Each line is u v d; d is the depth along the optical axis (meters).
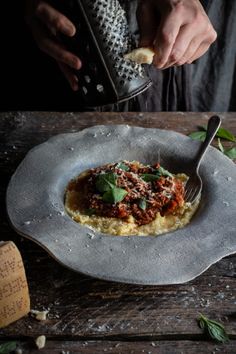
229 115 1.53
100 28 1.18
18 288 0.92
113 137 1.32
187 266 0.99
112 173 1.13
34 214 1.09
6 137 1.42
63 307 0.98
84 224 1.09
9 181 1.18
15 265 0.91
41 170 1.21
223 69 2.06
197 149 1.29
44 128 1.46
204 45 1.43
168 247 1.03
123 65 1.21
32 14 1.46
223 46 2.02
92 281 1.03
